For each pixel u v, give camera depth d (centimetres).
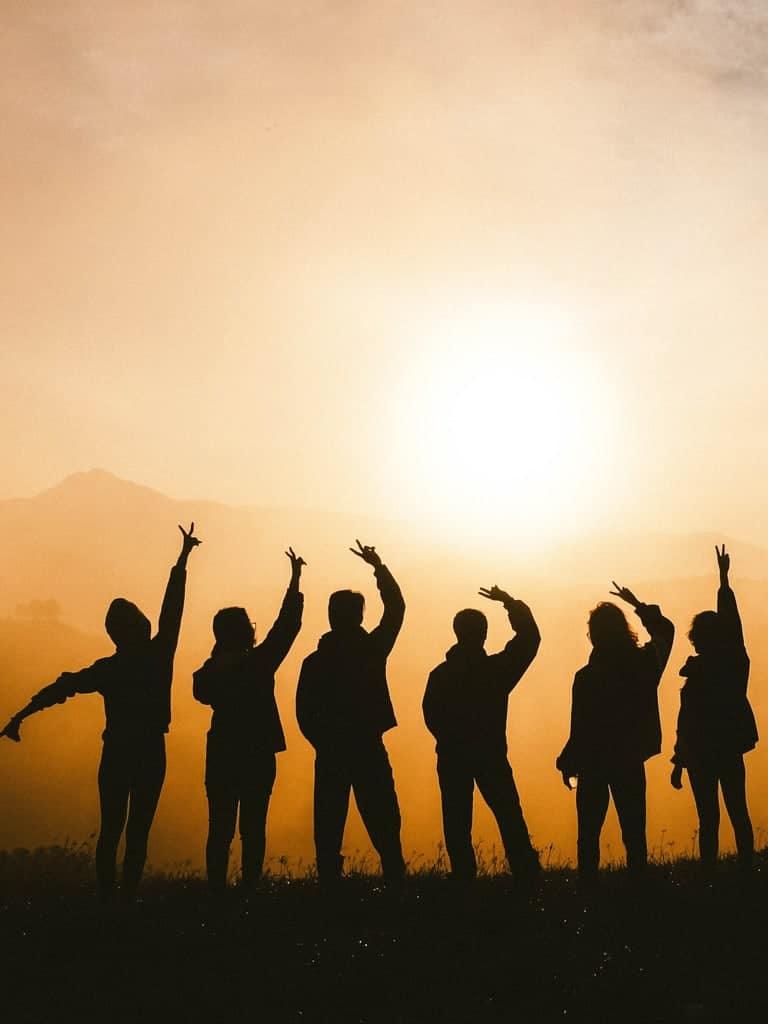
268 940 830
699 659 1127
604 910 912
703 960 755
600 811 1029
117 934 855
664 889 998
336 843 991
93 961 789
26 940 845
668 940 809
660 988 699
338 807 998
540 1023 655
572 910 916
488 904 937
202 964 774
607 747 1017
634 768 1010
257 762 991
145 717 994
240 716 995
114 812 989
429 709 1027
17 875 1497
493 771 1008
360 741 999
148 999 704
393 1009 680
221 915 907
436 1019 665
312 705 1008
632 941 809
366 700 1004
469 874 1012
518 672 1020
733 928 838
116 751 987
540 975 734
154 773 993
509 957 774
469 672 1024
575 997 693
